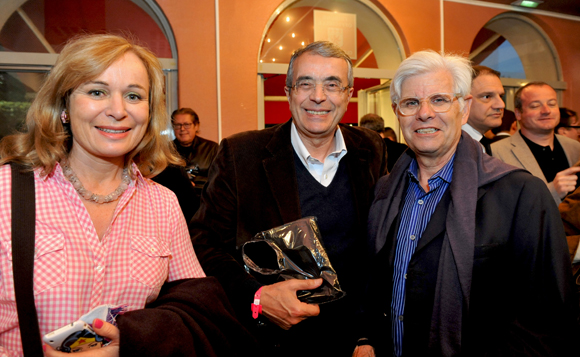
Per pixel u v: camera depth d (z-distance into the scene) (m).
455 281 1.10
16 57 3.95
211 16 4.38
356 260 1.49
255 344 1.06
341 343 1.42
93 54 0.86
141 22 4.41
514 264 1.08
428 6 5.31
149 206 1.07
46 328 0.81
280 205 1.40
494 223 1.10
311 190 1.46
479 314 1.09
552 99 2.35
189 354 0.87
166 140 1.13
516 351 1.02
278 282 1.22
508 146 2.36
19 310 0.77
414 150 1.27
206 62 4.39
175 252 1.11
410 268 1.20
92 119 0.89
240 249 1.38
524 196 1.08
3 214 0.82
